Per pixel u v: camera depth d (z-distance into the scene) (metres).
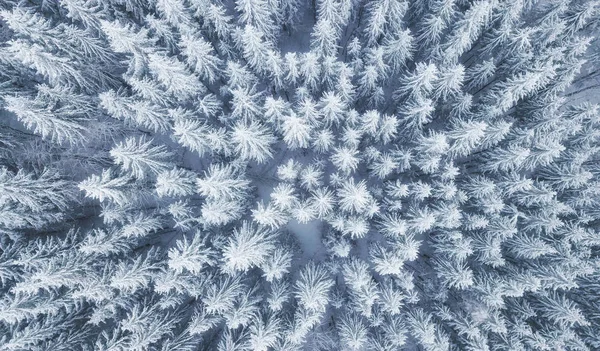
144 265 17.84
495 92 20.22
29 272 16.88
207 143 19.00
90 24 18.50
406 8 19.64
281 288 19.75
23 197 16.89
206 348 20.45
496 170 19.89
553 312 18.84
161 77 17.41
